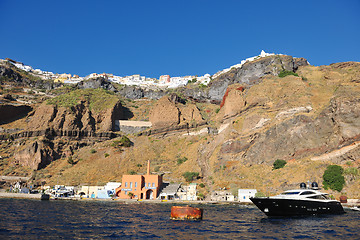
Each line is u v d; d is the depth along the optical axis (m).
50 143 151.25
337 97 104.31
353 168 84.19
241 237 33.34
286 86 134.12
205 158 129.38
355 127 94.62
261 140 113.38
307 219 48.44
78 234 33.50
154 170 128.50
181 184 110.94
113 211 61.00
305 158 100.06
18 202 78.81
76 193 109.75
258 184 97.81
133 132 176.00
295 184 88.56
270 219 48.91
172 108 172.00
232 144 122.12
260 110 128.00
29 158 140.38
